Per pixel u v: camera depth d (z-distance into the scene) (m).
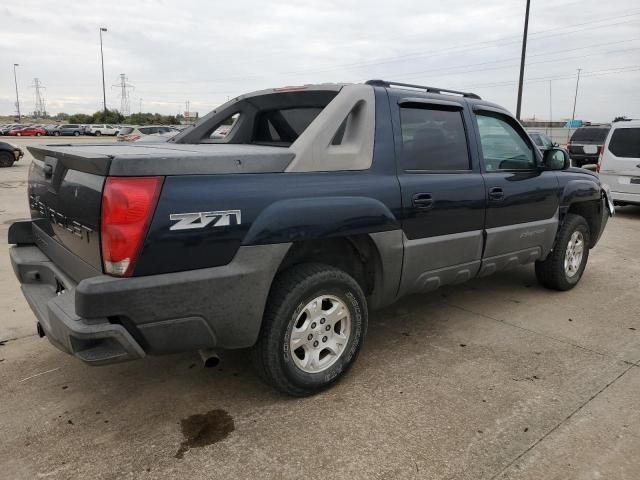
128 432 2.78
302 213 2.86
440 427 2.85
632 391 3.27
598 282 5.75
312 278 2.97
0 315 4.39
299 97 3.83
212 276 2.59
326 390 3.23
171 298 2.50
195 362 3.61
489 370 3.53
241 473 2.47
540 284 5.42
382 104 3.42
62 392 3.18
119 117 83.06
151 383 3.31
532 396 3.19
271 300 2.91
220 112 4.61
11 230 3.52
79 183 2.60
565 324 4.42
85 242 2.59
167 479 2.42
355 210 3.09
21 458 2.55
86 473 2.46
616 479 2.45
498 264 4.31
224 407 3.04
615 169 10.45
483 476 2.46
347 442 2.71
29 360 3.59
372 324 4.37
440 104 3.78
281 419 2.92
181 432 2.79
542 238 4.72
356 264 3.52
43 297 3.05
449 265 3.83
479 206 3.96
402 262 3.46
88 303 2.33
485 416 2.96
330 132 3.09
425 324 4.38
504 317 4.56
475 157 4.02
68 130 53.72
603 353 3.83
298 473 2.47
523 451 2.65
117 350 2.45
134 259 2.39
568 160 4.66
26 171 17.75
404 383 3.34
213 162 2.61
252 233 2.70
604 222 5.79
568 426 2.87
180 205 2.48
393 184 3.34
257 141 4.28
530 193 4.46
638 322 4.50
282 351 2.94
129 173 2.38
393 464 2.54
